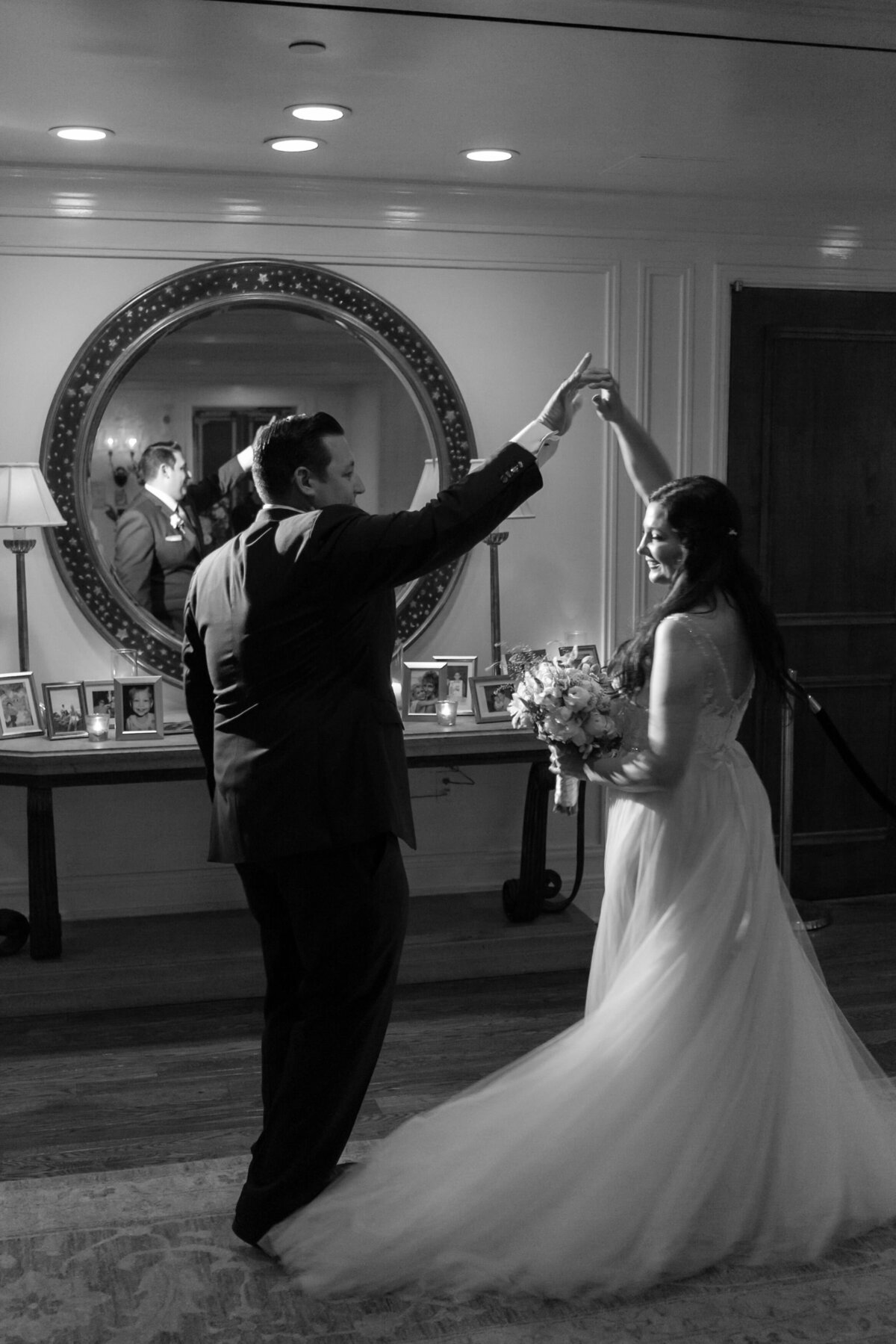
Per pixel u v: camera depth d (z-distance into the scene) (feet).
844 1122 9.00
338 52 10.39
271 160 13.85
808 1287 8.31
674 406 16.06
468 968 14.26
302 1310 8.14
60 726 13.96
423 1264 8.36
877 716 17.07
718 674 8.67
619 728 9.10
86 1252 8.85
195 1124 10.94
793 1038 8.74
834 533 16.69
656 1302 8.17
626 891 9.11
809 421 16.47
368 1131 10.77
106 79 11.07
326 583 7.82
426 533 7.57
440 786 15.85
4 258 14.11
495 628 15.26
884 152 13.62
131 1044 12.59
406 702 14.96
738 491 16.34
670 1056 8.46
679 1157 8.34
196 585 8.64
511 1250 8.35
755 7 9.64
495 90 11.41
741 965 8.66
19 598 13.98
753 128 12.68
